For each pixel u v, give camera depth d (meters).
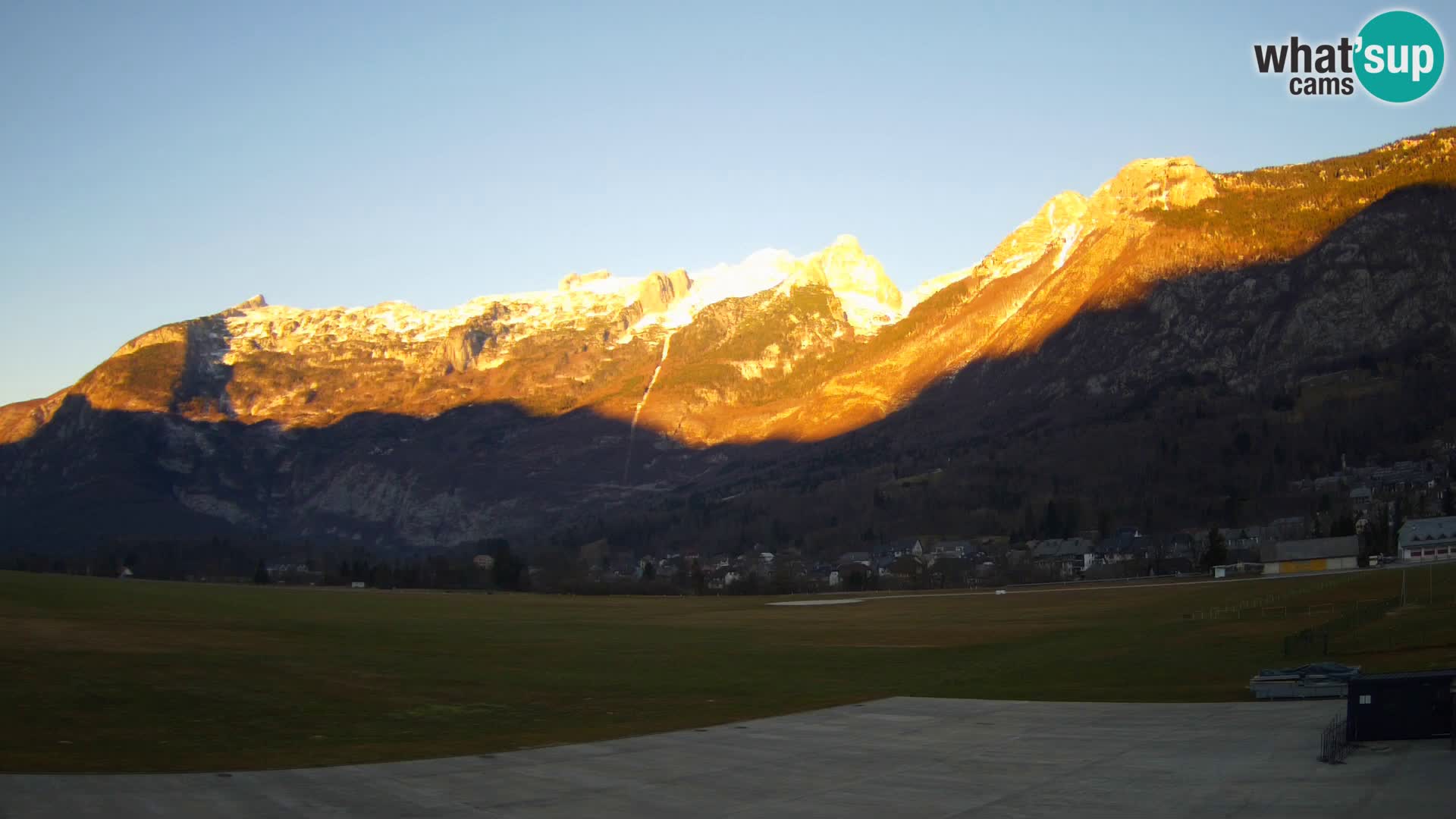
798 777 39.62
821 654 90.12
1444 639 66.94
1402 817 29.80
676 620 136.75
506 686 66.62
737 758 43.53
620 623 127.81
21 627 76.69
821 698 63.06
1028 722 50.88
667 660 85.06
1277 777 35.69
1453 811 30.05
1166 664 70.62
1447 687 38.47
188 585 169.12
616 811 34.66
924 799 35.56
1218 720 48.25
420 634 99.88
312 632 92.56
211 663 66.12
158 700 52.84
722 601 189.62
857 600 185.12
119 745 43.38
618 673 75.44
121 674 58.81
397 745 46.47
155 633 79.94
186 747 43.81
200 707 52.22
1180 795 34.22
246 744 45.12
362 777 39.38
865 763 42.03
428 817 33.66
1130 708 53.69
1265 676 53.94
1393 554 188.75
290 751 44.16
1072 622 113.69
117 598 111.50
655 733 50.12
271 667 66.81
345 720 51.91
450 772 40.66
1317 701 52.09
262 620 102.31
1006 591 189.75
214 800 35.25
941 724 51.31
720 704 60.69
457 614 135.12
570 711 57.69
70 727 45.72
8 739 43.00
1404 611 85.75
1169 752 41.28
